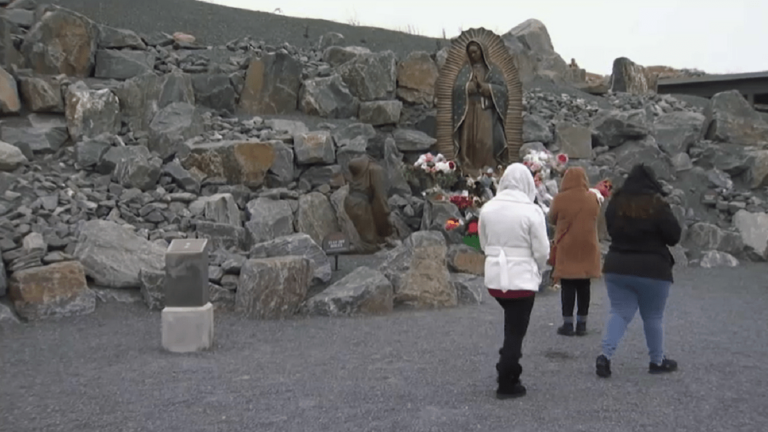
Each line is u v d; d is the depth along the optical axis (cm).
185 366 678
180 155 1270
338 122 1514
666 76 2592
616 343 639
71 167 1212
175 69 1479
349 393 586
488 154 1462
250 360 702
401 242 1280
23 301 886
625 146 1677
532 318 919
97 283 960
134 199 1143
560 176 1429
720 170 1678
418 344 768
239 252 1080
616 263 637
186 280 749
